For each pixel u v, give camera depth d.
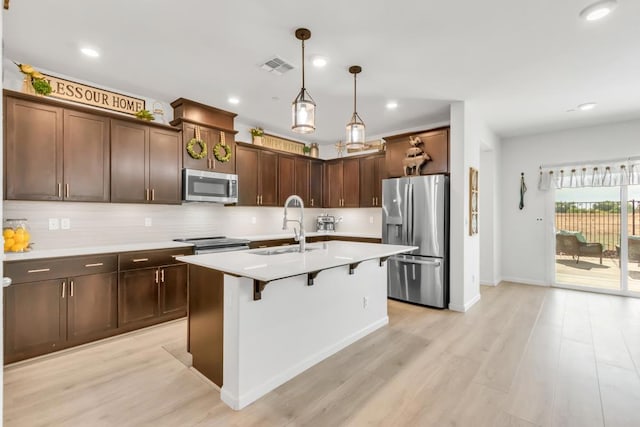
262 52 2.72
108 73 3.12
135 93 3.62
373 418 1.94
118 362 2.59
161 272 3.38
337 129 5.16
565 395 2.17
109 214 3.50
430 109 4.16
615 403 2.08
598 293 4.77
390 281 4.46
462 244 3.92
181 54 2.77
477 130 4.29
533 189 5.32
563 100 3.78
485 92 3.57
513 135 5.39
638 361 2.63
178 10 2.17
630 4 2.06
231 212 4.77
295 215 5.82
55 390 2.20
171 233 4.05
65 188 2.98
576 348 2.88
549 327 3.39
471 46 2.61
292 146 5.71
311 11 2.18
